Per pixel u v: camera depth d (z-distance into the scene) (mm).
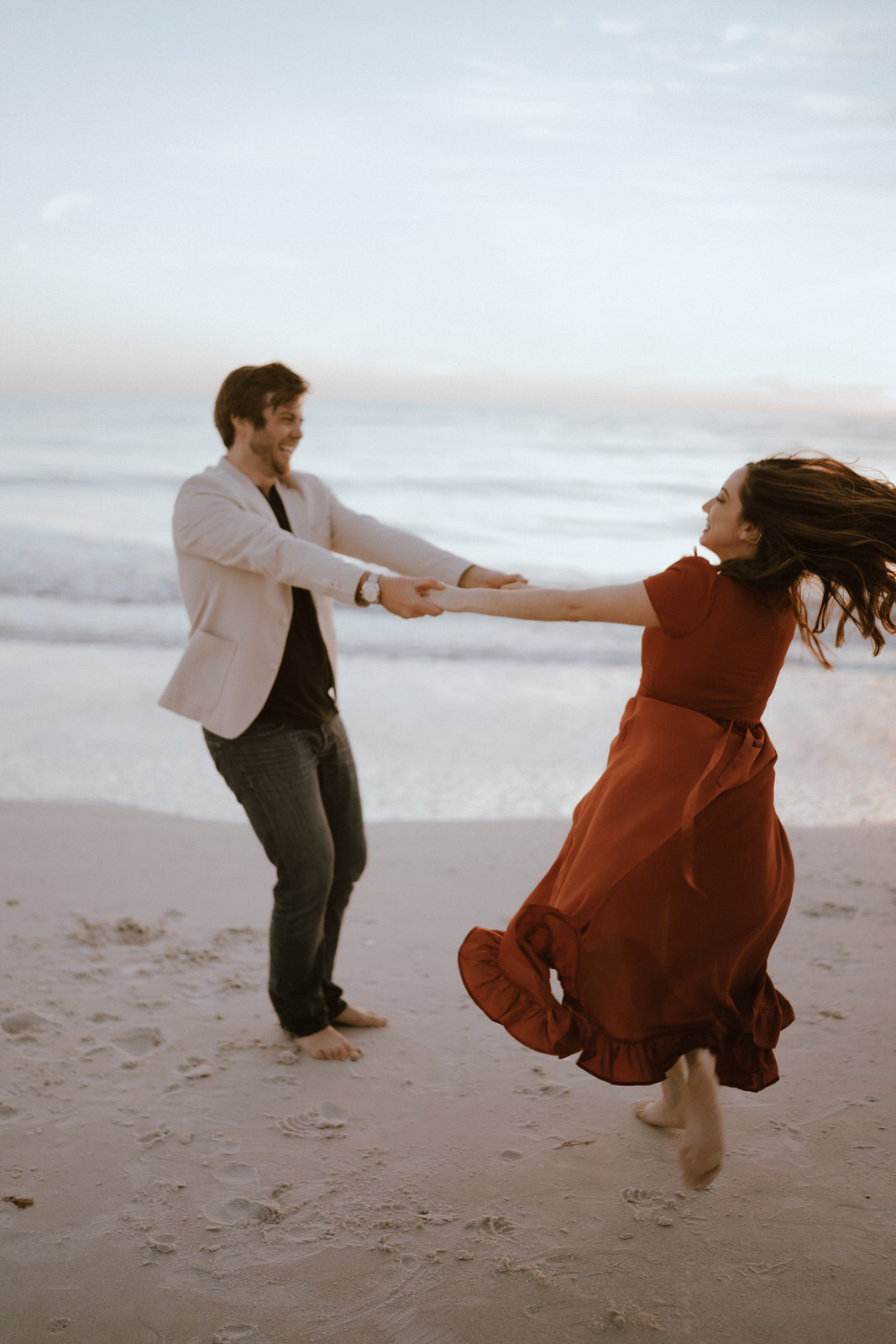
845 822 5789
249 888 4590
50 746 7109
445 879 4754
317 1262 2283
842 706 9086
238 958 3879
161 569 15961
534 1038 2336
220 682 3037
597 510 26688
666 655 2381
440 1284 2215
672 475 35469
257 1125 2822
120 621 12141
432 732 7859
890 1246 2330
